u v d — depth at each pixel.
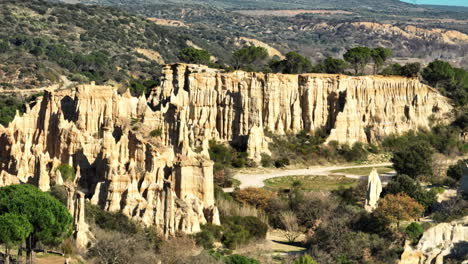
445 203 156.62
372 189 161.62
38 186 139.25
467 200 160.75
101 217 127.88
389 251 131.62
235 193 168.25
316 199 159.75
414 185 163.25
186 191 140.75
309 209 156.00
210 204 142.00
